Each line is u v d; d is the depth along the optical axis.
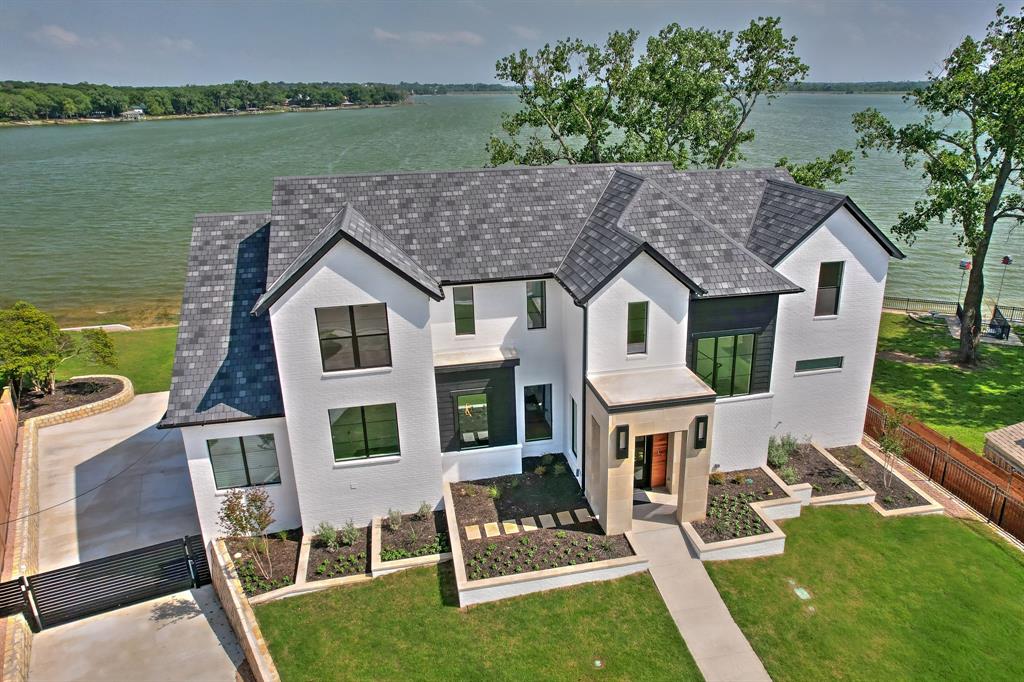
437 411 23.08
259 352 22.45
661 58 47.22
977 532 23.31
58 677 17.91
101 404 33.25
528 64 48.72
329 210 24.44
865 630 18.94
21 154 162.75
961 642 18.58
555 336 24.89
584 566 20.52
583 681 17.33
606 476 21.39
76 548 22.91
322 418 21.58
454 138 182.88
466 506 23.70
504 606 19.78
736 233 26.55
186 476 27.47
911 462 27.80
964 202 35.88
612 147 51.31
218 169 129.50
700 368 24.31
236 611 18.36
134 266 67.81
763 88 47.78
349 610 19.73
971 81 34.66
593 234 24.22
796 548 22.25
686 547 21.83
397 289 20.62
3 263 68.50
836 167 44.78
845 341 26.50
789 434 27.72
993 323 43.72
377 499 23.17
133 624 19.84
